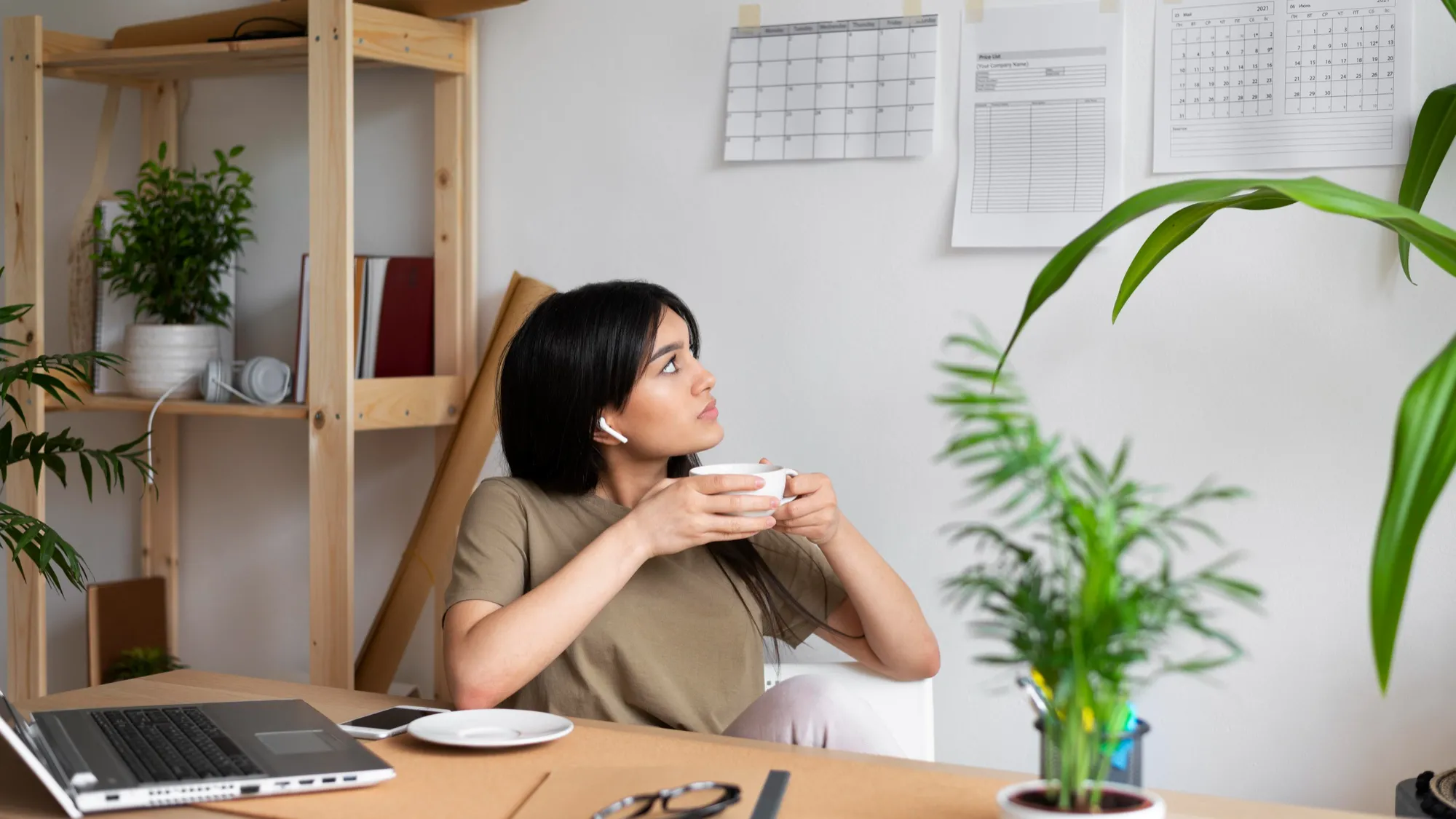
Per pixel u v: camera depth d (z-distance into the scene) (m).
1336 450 1.76
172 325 2.31
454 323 2.27
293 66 2.30
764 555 1.59
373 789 0.98
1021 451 0.76
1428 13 1.70
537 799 0.94
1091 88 1.86
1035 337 1.91
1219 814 0.94
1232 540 1.81
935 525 1.98
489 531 1.45
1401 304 1.72
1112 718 0.77
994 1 1.92
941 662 1.99
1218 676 1.83
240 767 0.98
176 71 2.44
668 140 2.14
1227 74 1.79
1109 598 0.73
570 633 1.30
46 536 1.82
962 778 1.01
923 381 1.98
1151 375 1.85
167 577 2.63
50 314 2.71
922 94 1.95
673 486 1.33
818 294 2.04
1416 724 1.73
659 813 0.90
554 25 2.22
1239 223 1.80
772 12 2.05
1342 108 1.74
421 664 2.35
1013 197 1.91
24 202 2.30
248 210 2.53
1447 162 1.69
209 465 2.61
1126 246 1.85
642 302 1.48
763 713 1.31
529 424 1.51
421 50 2.17
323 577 2.09
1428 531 1.72
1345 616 1.76
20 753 0.90
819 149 2.02
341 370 2.06
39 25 2.29
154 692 1.31
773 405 2.08
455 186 2.26
